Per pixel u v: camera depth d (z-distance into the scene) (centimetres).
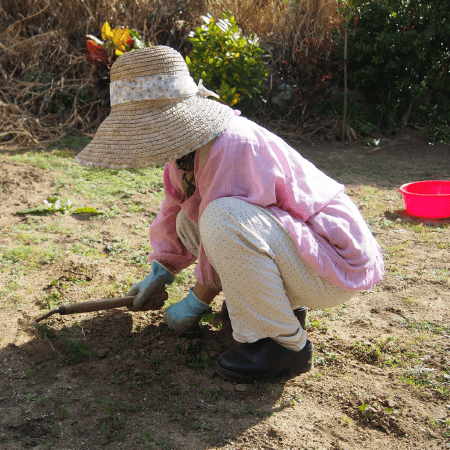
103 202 498
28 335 279
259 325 236
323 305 250
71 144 707
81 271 351
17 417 218
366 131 831
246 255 223
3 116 723
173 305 286
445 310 317
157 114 221
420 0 823
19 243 393
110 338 280
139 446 205
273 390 243
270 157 232
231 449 206
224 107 240
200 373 254
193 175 249
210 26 745
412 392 242
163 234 290
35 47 801
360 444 211
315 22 907
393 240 432
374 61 813
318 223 239
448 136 817
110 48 740
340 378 254
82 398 231
